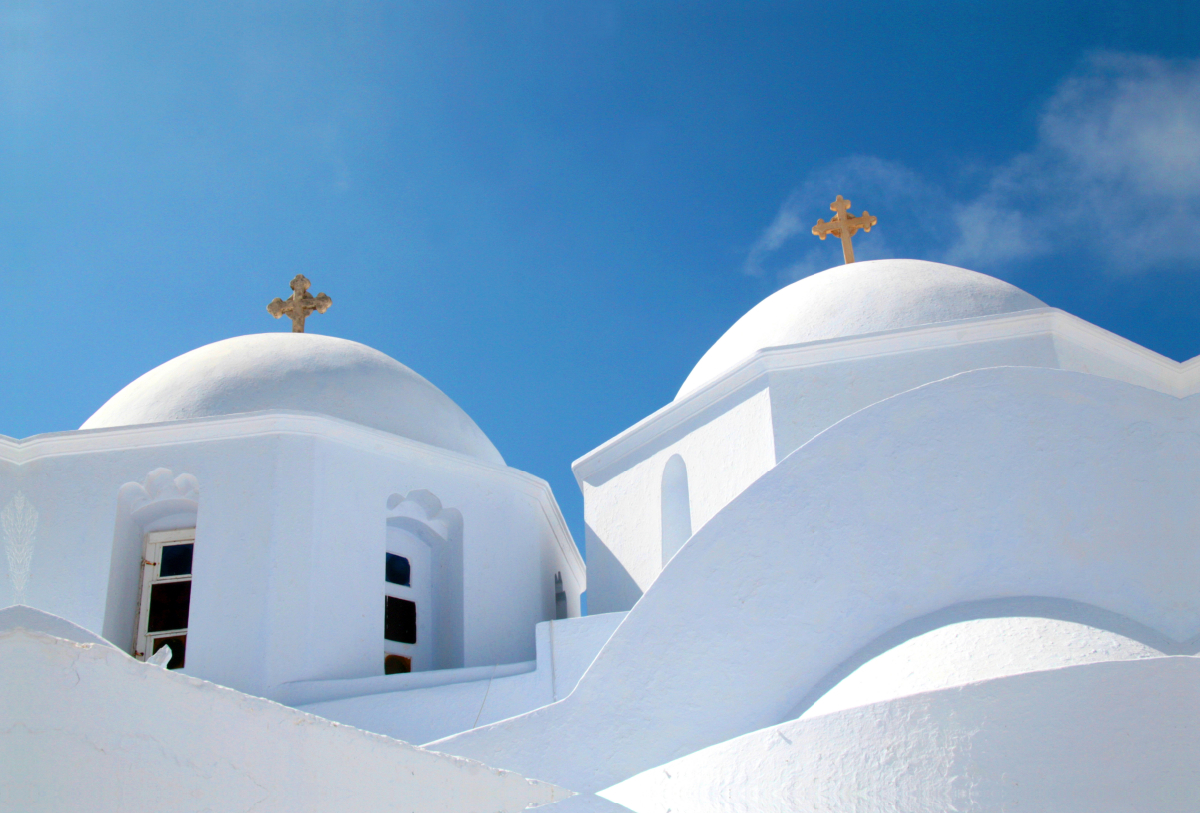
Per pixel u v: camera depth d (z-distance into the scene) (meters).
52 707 3.46
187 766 3.52
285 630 7.45
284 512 7.81
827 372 7.79
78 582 7.67
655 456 9.06
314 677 7.44
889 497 5.27
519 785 3.92
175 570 8.16
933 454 5.29
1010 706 4.12
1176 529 4.91
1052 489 5.10
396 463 8.76
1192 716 4.05
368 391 9.41
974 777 4.06
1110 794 3.97
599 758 5.22
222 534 7.76
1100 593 4.88
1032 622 4.69
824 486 5.36
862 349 7.79
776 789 4.37
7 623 3.61
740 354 9.07
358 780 3.70
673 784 4.70
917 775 4.13
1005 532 5.09
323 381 9.24
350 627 7.86
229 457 8.02
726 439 8.21
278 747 3.63
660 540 8.74
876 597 5.15
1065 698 4.10
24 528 7.84
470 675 7.50
